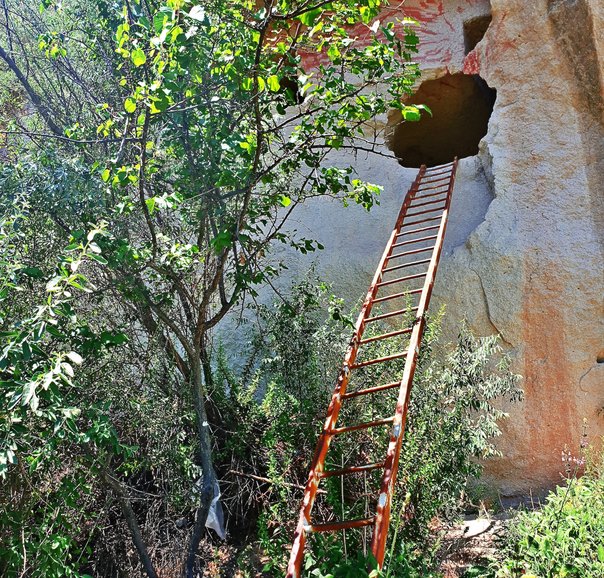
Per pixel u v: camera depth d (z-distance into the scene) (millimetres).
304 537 2834
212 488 4125
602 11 5953
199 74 3639
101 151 4824
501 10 6578
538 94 6383
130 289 4086
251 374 5887
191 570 4008
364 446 4371
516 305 6020
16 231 3658
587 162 6133
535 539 3719
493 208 6328
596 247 5938
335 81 3936
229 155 4039
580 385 5793
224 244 3836
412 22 3863
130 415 4180
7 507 3500
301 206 6941
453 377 4492
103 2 4777
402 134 8688
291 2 3691
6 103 5945
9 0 6094
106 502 4078
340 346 4875
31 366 3244
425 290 4320
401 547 3625
